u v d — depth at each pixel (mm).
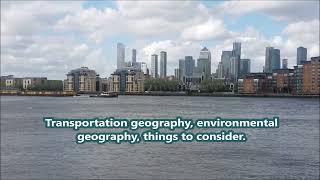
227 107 194625
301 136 75875
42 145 61156
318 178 42188
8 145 61125
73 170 45031
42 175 42906
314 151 57844
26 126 90062
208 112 155125
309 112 158125
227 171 44875
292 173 44156
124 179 41719
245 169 45844
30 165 47156
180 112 153375
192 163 48844
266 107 196875
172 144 62031
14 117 120500
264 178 42094
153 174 43625
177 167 46688
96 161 49594
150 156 52781
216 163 48812
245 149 58875
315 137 74250
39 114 135125
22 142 64375
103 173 43906
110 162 49094
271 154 54812
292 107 198000
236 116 134125
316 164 48531
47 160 49906
